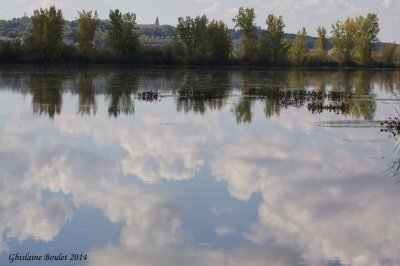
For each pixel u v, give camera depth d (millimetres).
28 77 55500
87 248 10875
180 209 13266
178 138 22000
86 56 87125
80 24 87125
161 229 11938
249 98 39281
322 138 22484
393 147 20688
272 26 100812
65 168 16766
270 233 11922
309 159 18688
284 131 24219
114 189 14734
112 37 89000
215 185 15359
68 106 31859
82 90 42750
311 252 10992
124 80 55781
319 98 39969
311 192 14922
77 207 13242
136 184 15250
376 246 11359
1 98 35156
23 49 82750
